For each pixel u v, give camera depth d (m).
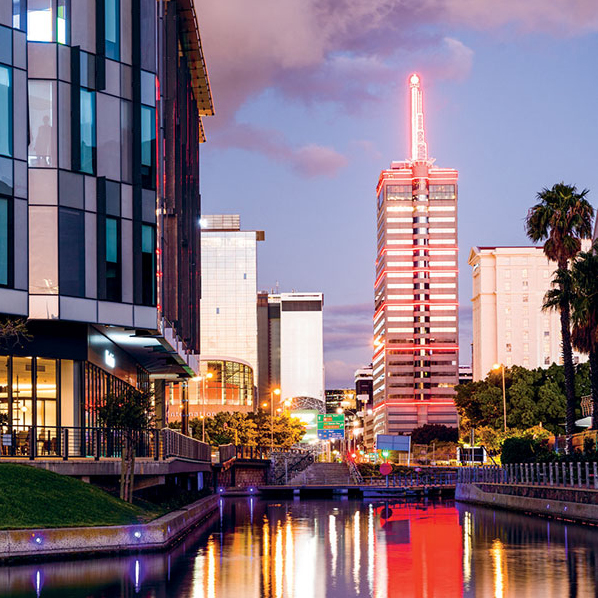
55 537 25.94
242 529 38.84
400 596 18.77
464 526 39.94
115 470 36.59
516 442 63.88
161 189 49.72
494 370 122.44
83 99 42.03
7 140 38.78
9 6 39.22
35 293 39.91
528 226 67.25
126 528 27.92
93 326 44.44
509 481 59.44
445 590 19.58
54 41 41.22
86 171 41.78
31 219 40.16
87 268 41.34
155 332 46.94
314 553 27.83
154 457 41.91
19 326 35.53
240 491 88.19
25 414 40.59
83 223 41.34
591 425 64.56
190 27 61.50
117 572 22.55
